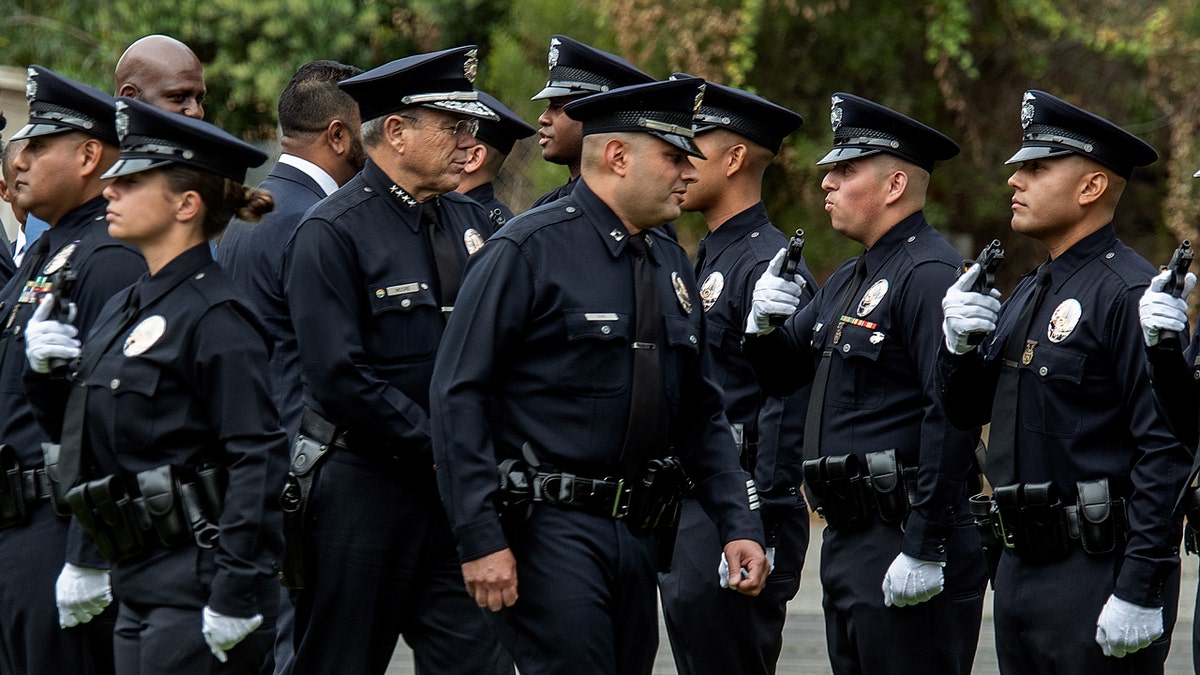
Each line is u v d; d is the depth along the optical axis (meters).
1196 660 11.49
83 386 10.57
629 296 10.91
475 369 10.55
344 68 14.91
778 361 13.21
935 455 12.13
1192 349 11.47
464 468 10.42
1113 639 11.02
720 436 11.51
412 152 12.21
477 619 12.37
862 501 12.65
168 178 10.40
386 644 12.37
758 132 14.19
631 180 10.87
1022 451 11.56
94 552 11.06
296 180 14.38
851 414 12.80
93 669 11.59
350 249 12.01
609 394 10.72
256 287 13.68
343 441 11.99
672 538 11.32
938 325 12.34
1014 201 11.91
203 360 10.27
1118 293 11.29
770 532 13.69
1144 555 10.97
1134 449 11.28
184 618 10.31
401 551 12.13
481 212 13.34
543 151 14.88
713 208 14.41
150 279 10.57
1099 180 11.59
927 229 13.02
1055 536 11.40
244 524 10.16
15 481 11.59
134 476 10.38
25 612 11.59
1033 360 11.54
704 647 13.88
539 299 10.70
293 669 12.23
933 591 12.32
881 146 12.93
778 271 12.91
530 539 10.66
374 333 12.09
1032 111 11.84
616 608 10.93
